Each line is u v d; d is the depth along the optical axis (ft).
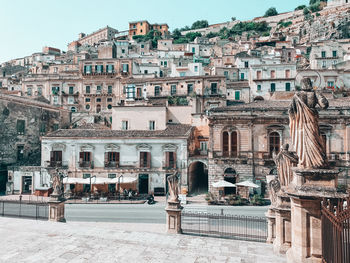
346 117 107.04
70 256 36.42
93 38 477.77
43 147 126.52
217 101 167.63
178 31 469.98
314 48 220.64
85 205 104.37
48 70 293.84
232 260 35.09
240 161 112.78
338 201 22.35
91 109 226.79
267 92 174.50
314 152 24.12
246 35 404.16
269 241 44.96
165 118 139.54
